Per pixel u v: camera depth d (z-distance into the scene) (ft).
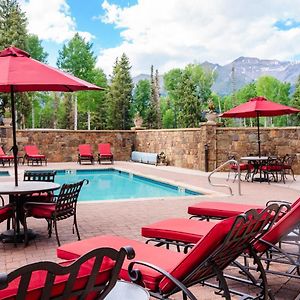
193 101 155.12
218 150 46.16
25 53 17.56
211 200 26.30
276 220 11.05
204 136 46.09
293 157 43.80
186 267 7.93
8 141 58.23
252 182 37.04
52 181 20.57
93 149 63.10
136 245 9.94
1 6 104.32
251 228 8.63
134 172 45.55
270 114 40.09
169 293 8.16
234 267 13.00
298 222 10.11
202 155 46.78
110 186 40.83
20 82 14.71
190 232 11.10
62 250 9.57
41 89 19.22
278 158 38.91
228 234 7.75
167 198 27.04
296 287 11.34
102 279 5.56
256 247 10.24
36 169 48.42
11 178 37.86
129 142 65.31
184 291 7.25
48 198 18.38
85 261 5.10
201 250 7.79
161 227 11.74
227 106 211.20
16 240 15.99
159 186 39.88
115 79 149.79
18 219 16.22
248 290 11.09
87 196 34.68
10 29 101.81
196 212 15.05
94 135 63.10
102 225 19.07
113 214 21.66
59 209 15.66
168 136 54.75
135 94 191.01
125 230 18.06
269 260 11.14
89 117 137.59
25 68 15.90
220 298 10.46
